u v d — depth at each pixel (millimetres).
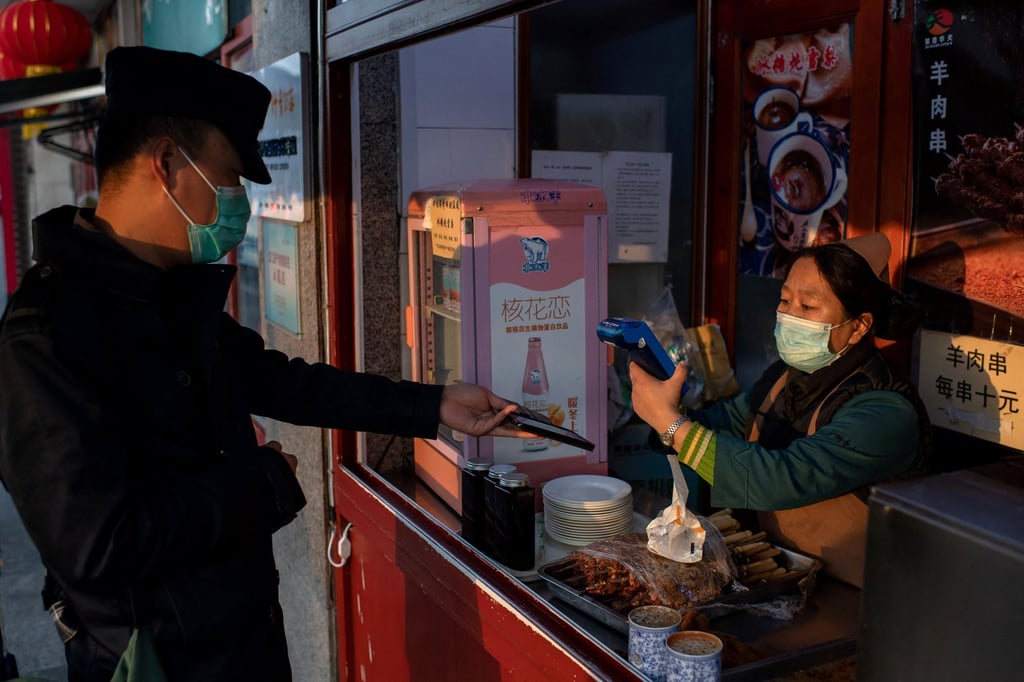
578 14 2688
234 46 3844
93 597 1351
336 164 2496
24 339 1229
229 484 1353
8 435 1210
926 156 2018
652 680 1417
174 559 1288
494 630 1820
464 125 2605
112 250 1351
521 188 2006
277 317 3092
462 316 1973
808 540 1882
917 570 960
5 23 5406
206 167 1416
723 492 1690
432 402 1822
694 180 2770
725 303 2705
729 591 1656
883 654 1009
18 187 12875
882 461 1687
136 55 1351
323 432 2768
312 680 3076
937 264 2008
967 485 1025
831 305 1756
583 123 2748
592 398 2100
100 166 1395
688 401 2463
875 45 2137
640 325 1662
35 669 3838
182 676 1378
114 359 1323
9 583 4711
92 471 1211
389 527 2336
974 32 1885
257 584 1480
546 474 2100
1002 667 881
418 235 2346
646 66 2779
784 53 2414
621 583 1649
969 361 1936
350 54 2219
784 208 2467
